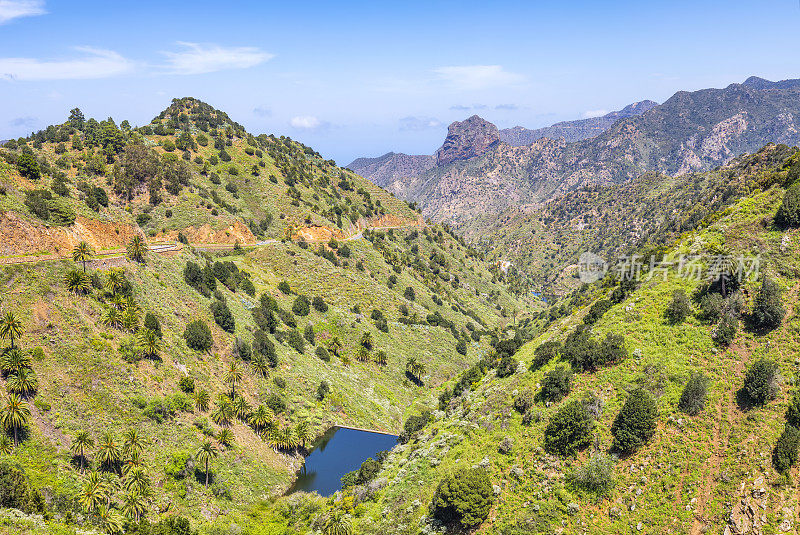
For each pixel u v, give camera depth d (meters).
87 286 84.75
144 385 78.94
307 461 94.12
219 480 76.00
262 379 101.00
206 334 96.69
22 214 90.25
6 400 64.38
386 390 128.25
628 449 57.00
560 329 94.44
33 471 60.59
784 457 48.53
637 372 65.44
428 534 57.56
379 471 79.62
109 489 63.50
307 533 68.62
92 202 108.50
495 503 57.66
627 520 51.62
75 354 74.56
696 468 52.81
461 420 76.81
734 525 46.97
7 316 69.00
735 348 62.38
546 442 62.12
